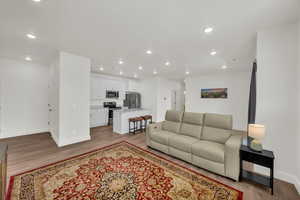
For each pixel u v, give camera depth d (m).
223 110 5.75
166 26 2.11
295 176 1.93
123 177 2.09
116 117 4.80
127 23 2.03
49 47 3.02
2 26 2.11
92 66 4.71
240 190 1.83
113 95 6.66
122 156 2.82
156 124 3.49
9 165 2.41
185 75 6.44
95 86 5.91
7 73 3.97
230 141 2.19
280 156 2.05
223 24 2.04
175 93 8.60
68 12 1.76
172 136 2.93
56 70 3.56
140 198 1.68
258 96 2.20
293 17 1.83
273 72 2.10
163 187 1.88
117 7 1.67
